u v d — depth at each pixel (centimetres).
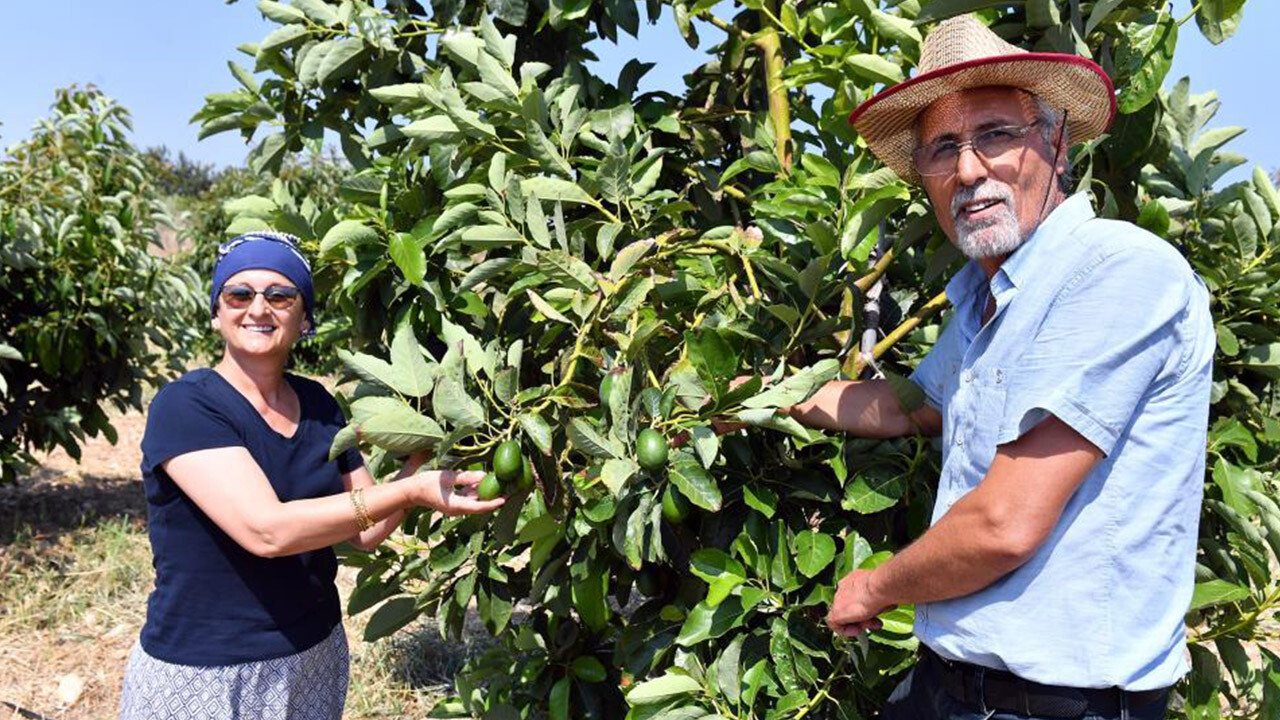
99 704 430
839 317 229
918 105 184
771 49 294
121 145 671
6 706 418
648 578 248
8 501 706
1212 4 201
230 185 1363
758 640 224
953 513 168
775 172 270
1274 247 230
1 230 586
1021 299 170
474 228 230
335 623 244
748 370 232
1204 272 237
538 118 259
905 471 224
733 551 219
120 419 1028
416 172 275
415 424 194
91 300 622
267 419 229
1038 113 174
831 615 201
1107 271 160
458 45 260
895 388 211
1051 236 170
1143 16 228
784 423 197
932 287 278
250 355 223
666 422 198
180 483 211
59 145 633
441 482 202
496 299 266
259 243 223
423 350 215
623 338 212
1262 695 237
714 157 327
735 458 235
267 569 223
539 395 205
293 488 229
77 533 624
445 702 313
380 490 207
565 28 315
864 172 244
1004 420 163
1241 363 239
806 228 228
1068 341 159
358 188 267
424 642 475
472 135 256
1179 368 164
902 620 204
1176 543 168
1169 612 169
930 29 227
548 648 281
